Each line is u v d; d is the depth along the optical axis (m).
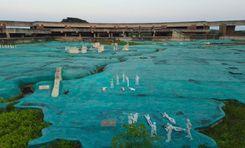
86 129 17.88
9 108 22.83
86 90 27.62
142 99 24.61
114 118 19.80
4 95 26.20
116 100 24.31
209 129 18.45
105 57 54.62
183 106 22.64
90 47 75.12
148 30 116.38
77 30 112.50
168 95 26.00
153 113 20.86
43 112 21.30
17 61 47.50
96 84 30.11
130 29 118.88
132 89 27.72
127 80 29.53
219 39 106.50
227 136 17.31
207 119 19.61
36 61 47.53
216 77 34.16
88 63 45.62
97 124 18.67
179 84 30.30
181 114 20.69
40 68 39.53
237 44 87.38
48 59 50.59
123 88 27.83
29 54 58.59
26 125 19.14
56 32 112.44
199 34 109.44
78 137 16.69
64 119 19.70
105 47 78.88
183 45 85.50
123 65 44.16
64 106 22.69
